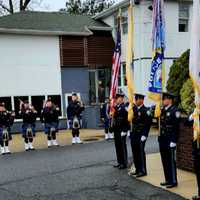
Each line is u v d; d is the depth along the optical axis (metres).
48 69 18.05
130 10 8.17
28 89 17.55
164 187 6.79
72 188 7.01
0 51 16.94
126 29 18.67
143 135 7.55
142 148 7.60
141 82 17.88
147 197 6.24
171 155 6.74
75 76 18.81
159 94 7.18
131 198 6.23
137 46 18.05
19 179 7.95
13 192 6.93
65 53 18.50
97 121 18.23
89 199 6.29
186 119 7.84
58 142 13.82
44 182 7.58
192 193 6.34
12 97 17.17
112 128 8.76
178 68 8.89
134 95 7.92
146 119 7.55
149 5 17.62
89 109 18.30
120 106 8.51
